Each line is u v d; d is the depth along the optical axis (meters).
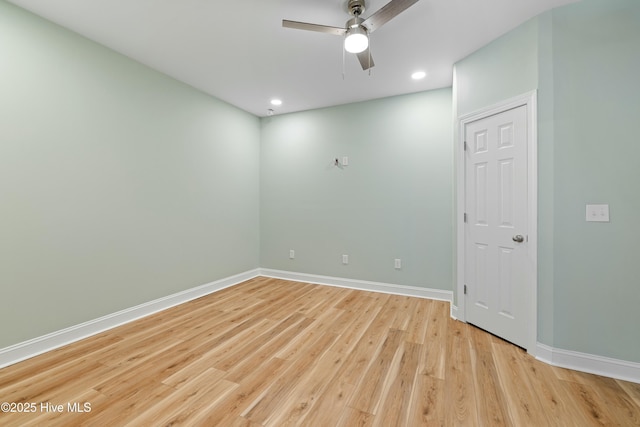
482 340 2.39
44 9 2.04
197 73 3.04
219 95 3.64
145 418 1.50
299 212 4.28
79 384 1.78
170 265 3.16
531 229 2.14
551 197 2.04
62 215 2.27
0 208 1.96
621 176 1.86
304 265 4.25
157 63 2.83
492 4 1.97
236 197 4.11
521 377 1.88
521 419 1.51
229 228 3.99
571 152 1.98
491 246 2.50
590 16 1.92
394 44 2.47
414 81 3.23
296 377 1.87
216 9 2.03
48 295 2.19
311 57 2.70
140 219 2.84
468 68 2.67
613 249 1.89
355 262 3.91
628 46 1.84
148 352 2.18
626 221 1.86
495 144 2.44
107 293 2.57
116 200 2.63
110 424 1.46
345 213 3.96
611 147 1.88
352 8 1.96
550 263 2.06
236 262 4.12
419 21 2.15
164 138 3.07
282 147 4.39
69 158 2.30
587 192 1.95
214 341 2.36
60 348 2.21
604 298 1.92
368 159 3.81
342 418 1.51
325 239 4.10
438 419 1.51
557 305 2.03
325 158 4.08
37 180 2.13
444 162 3.42
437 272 3.47
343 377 1.87
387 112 3.69
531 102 2.12
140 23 2.20
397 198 3.66
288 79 3.17
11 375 1.86
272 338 2.42
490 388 1.76
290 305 3.23
